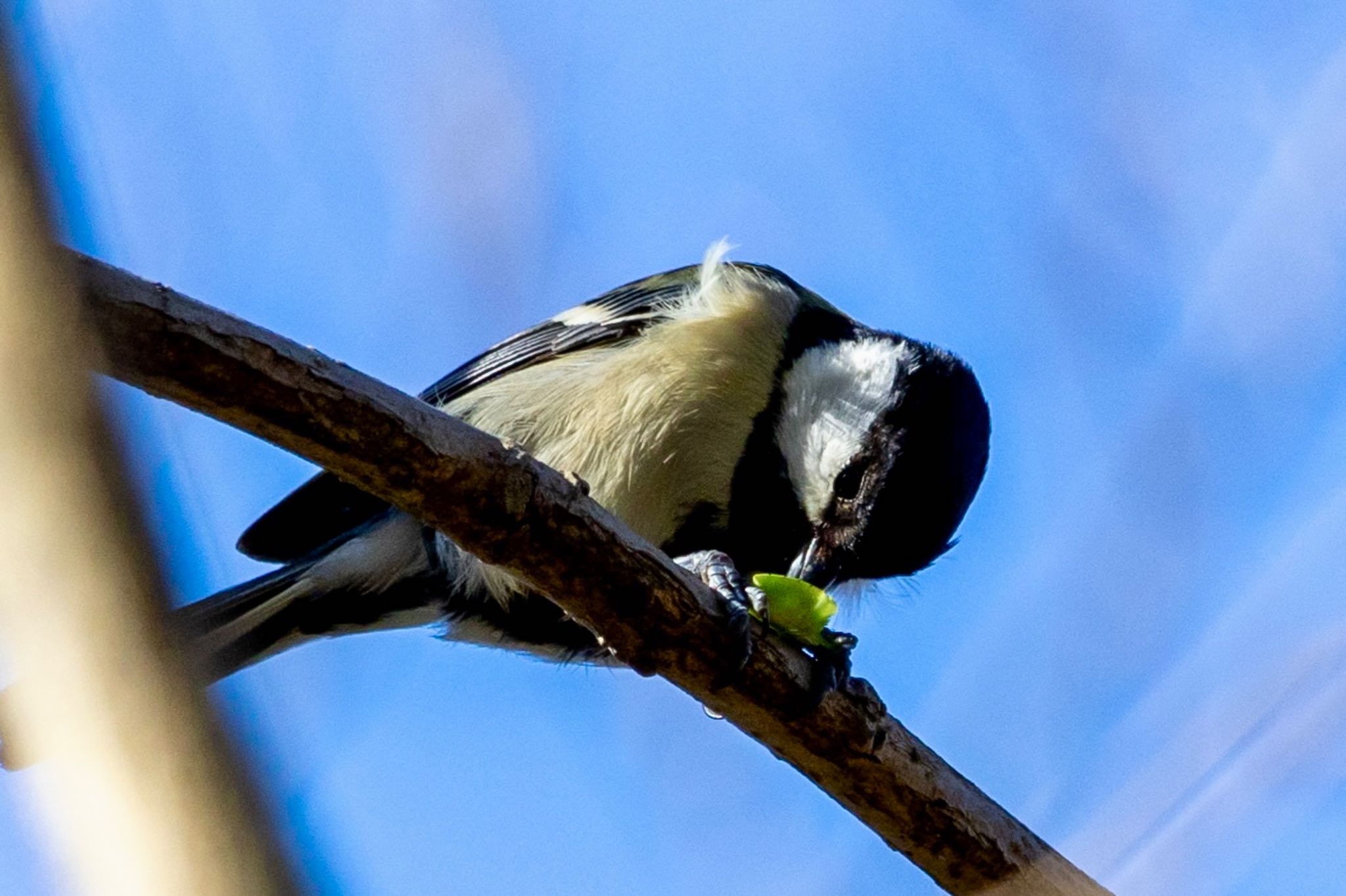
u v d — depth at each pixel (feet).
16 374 8.05
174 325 18.78
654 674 23.67
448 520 21.29
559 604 22.97
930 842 24.79
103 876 7.64
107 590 7.98
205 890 7.66
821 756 24.40
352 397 20.10
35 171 8.28
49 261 8.23
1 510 7.95
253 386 19.42
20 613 7.91
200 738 7.91
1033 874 24.95
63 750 7.82
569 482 22.04
